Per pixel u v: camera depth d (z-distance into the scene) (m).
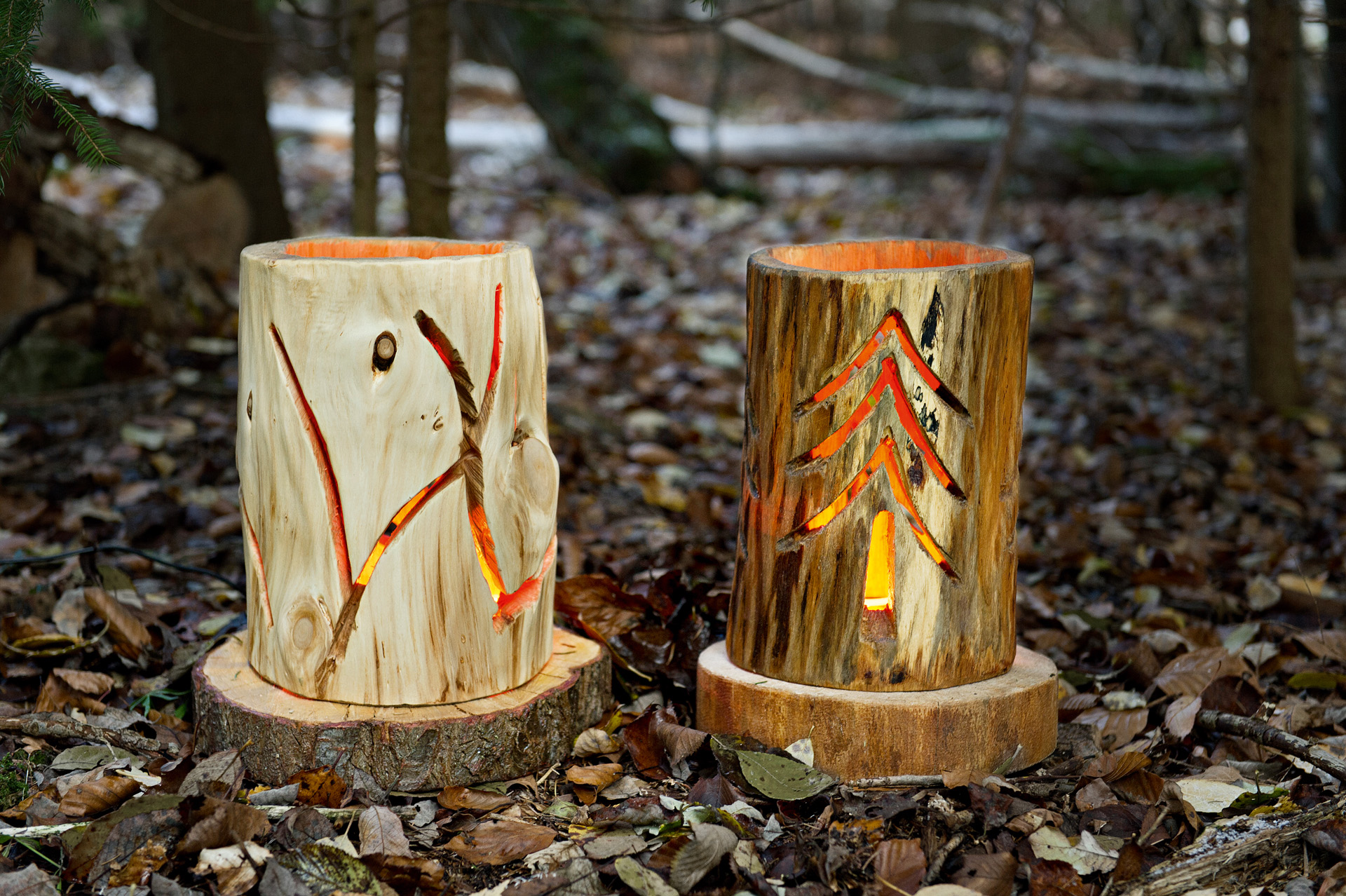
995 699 2.30
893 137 11.01
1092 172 10.32
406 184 4.65
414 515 2.23
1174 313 6.95
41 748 2.38
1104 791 2.32
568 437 4.33
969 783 2.26
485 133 10.49
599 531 3.76
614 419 4.84
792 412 2.27
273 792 2.19
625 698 2.74
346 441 2.18
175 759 2.37
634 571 3.30
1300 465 4.79
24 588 3.07
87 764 2.34
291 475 2.22
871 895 2.01
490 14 7.35
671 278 7.22
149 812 2.07
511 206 8.70
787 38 18.25
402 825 2.18
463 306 2.17
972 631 2.34
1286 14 5.08
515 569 2.36
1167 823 2.27
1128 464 4.73
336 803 2.20
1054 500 4.32
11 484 3.85
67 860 2.03
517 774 2.35
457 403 2.20
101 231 4.92
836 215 9.17
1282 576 3.56
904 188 10.75
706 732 2.41
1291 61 5.23
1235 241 8.59
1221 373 6.05
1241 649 3.02
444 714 2.28
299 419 2.20
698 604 2.94
